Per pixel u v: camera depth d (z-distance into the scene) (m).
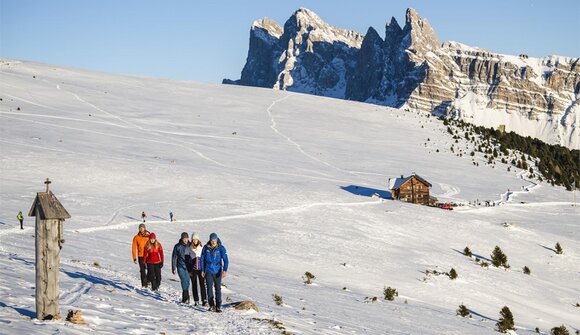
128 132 131.88
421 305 44.50
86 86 188.75
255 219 71.81
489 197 119.88
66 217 13.59
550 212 112.62
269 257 55.69
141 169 91.94
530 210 112.94
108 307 16.12
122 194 76.69
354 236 69.94
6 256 26.09
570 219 106.94
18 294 15.67
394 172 129.38
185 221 66.12
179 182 87.25
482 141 196.12
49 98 160.50
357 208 84.88
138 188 81.19
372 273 55.44
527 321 49.09
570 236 91.31
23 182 75.69
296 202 83.00
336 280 49.69
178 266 20.67
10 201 63.50
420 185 102.19
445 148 171.00
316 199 86.50
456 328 33.41
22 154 90.81
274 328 17.20
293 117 186.25
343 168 126.44
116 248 44.59
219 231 64.00
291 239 64.50
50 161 88.81
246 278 38.94
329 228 72.19
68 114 142.75
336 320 25.12
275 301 27.47
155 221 63.94
